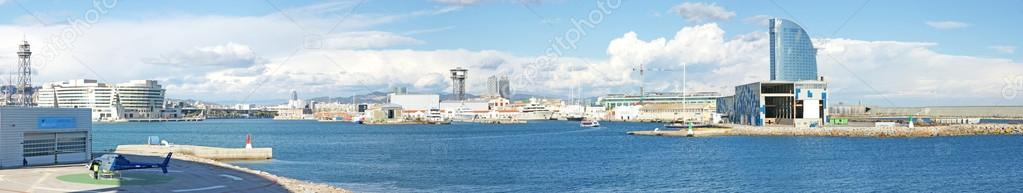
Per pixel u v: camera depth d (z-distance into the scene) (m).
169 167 77.25
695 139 188.12
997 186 81.00
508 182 85.38
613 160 117.69
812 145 154.12
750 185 81.69
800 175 91.44
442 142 189.00
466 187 80.50
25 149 76.75
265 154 116.94
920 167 101.44
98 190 56.41
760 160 114.38
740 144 160.25
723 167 102.69
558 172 97.06
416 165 108.94
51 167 73.88
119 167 66.56
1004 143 159.75
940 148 142.25
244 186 63.00
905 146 149.25
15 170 70.00
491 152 141.88
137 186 59.41
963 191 77.12
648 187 80.44
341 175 92.56
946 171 95.81
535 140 198.50
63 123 81.06
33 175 65.25
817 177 89.19
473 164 110.94
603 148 153.25
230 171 75.50
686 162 111.88
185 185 61.50
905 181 85.06
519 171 98.56
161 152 110.81
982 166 103.00
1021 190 77.88
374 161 117.38
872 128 198.00
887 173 93.56
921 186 80.81
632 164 109.31
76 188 57.22
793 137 190.75
